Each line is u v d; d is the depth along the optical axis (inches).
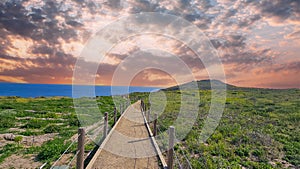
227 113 650.8
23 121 543.8
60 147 313.3
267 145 350.3
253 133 410.0
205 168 253.0
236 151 321.1
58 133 428.5
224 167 259.9
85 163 260.4
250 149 333.1
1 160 273.9
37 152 304.0
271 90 1387.8
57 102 1112.2
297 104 829.2
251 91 1332.4
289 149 331.3
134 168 248.1
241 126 480.4
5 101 1199.6
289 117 568.7
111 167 248.8
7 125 483.5
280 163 284.0
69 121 546.9
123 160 271.0
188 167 246.2
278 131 442.9
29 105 928.3
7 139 377.1
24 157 286.8
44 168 249.6
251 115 618.2
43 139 382.3
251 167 268.2
